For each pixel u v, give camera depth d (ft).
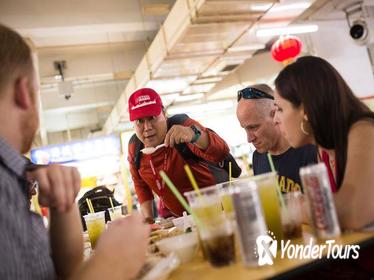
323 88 3.78
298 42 14.84
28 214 2.91
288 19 14.62
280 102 4.18
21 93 2.80
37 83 3.04
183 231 4.40
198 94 25.89
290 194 3.49
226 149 7.42
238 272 2.62
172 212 8.68
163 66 16.93
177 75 19.02
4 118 2.72
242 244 2.68
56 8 16.05
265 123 6.24
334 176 4.09
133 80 21.94
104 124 37.63
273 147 6.23
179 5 12.92
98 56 23.22
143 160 8.55
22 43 2.90
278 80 4.19
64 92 22.54
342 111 3.75
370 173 3.16
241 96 6.70
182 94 24.52
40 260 2.86
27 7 15.55
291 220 3.15
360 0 20.40
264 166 6.54
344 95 3.80
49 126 36.14
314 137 3.98
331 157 4.22
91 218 6.03
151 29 18.94
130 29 18.28
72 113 36.04
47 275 2.90
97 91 30.17
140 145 8.69
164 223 6.26
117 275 2.53
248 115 6.33
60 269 3.57
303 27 15.69
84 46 21.95
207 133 7.23
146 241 2.79
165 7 14.42
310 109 3.83
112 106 33.30
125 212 9.68
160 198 8.80
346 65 23.93
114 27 17.56
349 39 24.31
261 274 2.49
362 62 24.50
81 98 29.86
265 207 3.01
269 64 23.66
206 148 7.09
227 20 12.75
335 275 2.93
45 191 3.28
